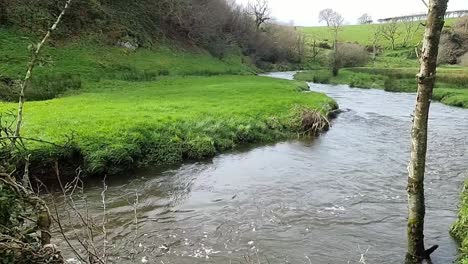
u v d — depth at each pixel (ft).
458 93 150.71
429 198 47.47
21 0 148.36
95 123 66.49
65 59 140.26
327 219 41.81
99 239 36.32
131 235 37.76
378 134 88.69
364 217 42.22
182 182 54.29
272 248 35.50
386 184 53.42
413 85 190.60
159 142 64.59
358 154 70.54
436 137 84.64
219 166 62.18
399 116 114.21
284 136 84.43
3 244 13.57
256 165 63.10
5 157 15.69
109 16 183.62
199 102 100.58
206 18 257.55
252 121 84.53
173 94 116.47
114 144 58.70
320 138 83.82
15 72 110.11
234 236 37.91
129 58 169.37
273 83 165.89
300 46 387.96
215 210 44.55
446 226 39.34
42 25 145.28
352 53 329.72
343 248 35.42
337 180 55.26
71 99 95.35
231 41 300.20
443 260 32.27
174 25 236.63
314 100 115.65
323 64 374.84
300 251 34.94
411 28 467.93
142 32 197.98
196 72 191.42
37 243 15.30
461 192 47.83
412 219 30.94
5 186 14.60
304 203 46.50
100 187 51.19
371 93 177.58
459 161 64.80
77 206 44.55
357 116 113.39
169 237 37.58
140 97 106.32
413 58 376.68
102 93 112.06
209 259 33.58
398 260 32.99
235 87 140.15
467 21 354.33
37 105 82.53
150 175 56.75
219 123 77.97
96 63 148.15
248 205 46.01
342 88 200.23
